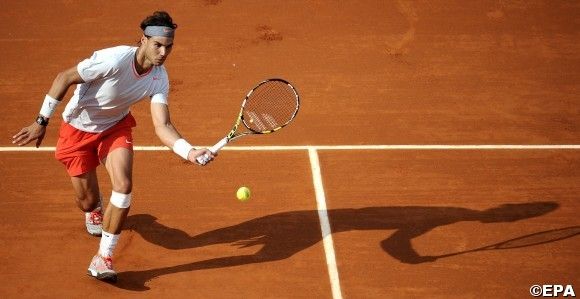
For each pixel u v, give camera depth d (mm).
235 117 27531
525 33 33469
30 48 31344
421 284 20594
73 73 18953
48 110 19250
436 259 21453
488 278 20875
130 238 21891
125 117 20375
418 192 24078
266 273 20812
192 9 34125
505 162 25641
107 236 19844
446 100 28984
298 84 29500
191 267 20953
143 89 19625
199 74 29922
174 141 19250
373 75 30312
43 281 20359
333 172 24859
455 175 24906
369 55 31531
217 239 21953
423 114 28109
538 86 30125
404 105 28609
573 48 32625
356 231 22391
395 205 23484
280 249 21656
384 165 25281
